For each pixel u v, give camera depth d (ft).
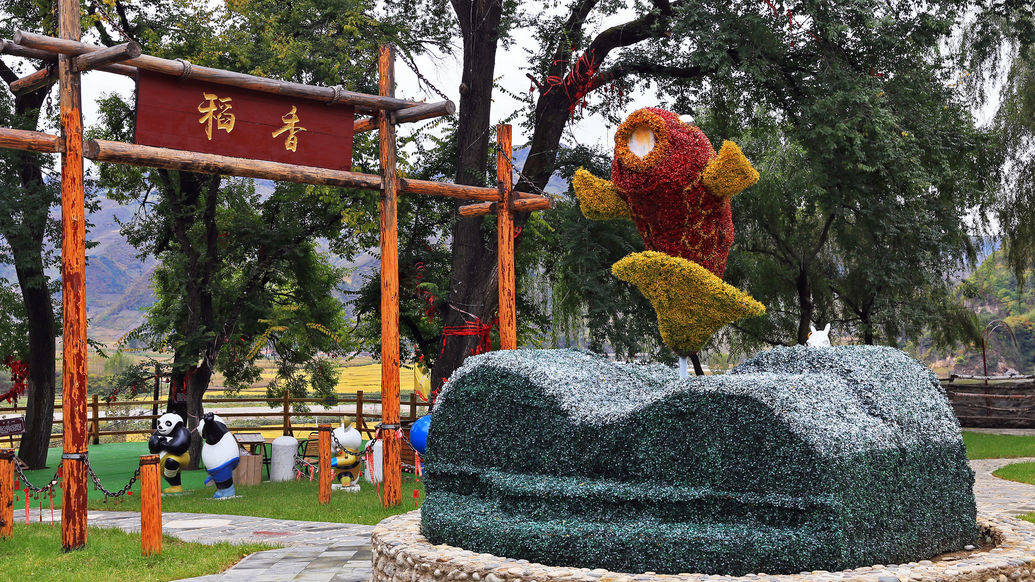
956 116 63.98
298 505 41.78
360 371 187.52
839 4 54.85
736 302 25.39
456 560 20.81
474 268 58.49
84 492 29.86
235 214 67.31
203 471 62.90
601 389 24.54
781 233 81.97
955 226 67.21
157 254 69.77
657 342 65.57
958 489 23.59
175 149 32.65
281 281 74.08
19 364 69.77
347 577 25.58
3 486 32.91
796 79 59.41
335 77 59.47
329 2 61.52
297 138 35.83
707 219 26.45
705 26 54.29
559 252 71.61
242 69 59.67
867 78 55.93
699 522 20.43
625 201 27.78
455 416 25.70
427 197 70.23
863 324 81.41
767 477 20.03
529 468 23.75
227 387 79.51
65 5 29.55
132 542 31.35
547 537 20.84
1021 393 90.22
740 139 73.77
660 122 25.99
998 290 193.36
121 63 32.73
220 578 25.63
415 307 70.23
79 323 29.37
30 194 56.39
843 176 59.21
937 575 18.40
